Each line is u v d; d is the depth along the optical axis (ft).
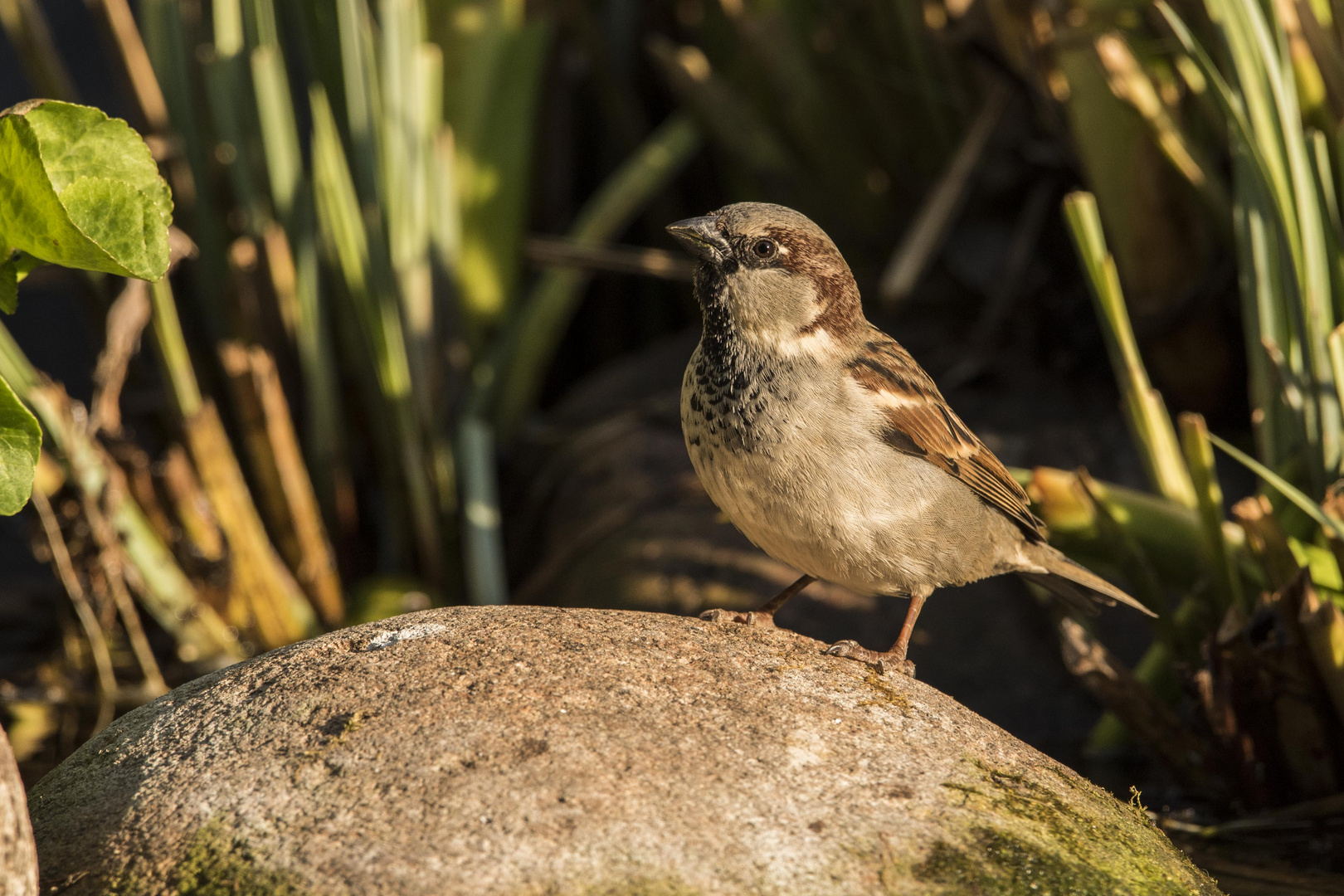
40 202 16.24
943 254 47.42
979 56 39.06
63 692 34.14
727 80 52.26
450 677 17.21
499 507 46.11
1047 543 26.03
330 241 40.81
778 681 17.95
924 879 15.01
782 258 22.40
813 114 48.44
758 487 21.98
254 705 17.39
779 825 15.31
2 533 48.78
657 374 47.37
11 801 14.49
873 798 16.02
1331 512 24.04
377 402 41.52
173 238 34.91
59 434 33.27
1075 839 16.33
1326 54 28.32
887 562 22.35
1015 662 32.48
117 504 34.45
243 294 38.34
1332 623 23.12
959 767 17.06
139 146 16.61
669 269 46.24
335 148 39.11
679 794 15.48
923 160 48.80
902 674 19.39
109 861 15.40
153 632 38.81
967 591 34.32
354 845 14.74
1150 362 39.55
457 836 14.73
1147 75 33.65
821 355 22.44
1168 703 28.40
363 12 39.99
